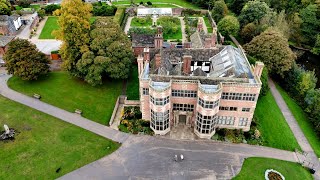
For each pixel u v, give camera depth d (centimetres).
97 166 5966
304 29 11500
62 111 7462
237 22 11838
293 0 12769
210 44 8569
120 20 12506
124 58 7988
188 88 6388
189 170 5891
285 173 5938
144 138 6650
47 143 6462
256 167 5997
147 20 13238
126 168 5922
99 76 7750
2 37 9869
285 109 8125
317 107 7594
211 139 6631
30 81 8438
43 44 10750
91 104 7675
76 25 7881
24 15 12925
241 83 6194
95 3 14300
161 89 6031
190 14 14300
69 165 5969
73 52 8088
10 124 6938
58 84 8369
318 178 6053
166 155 6222
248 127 6862
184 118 6988
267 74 8700
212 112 6250
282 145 6688
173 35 11969
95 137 6662
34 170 5841
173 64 7800
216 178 5731
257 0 12594
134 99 7812
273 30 9412
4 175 5709
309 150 6688
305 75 8669
